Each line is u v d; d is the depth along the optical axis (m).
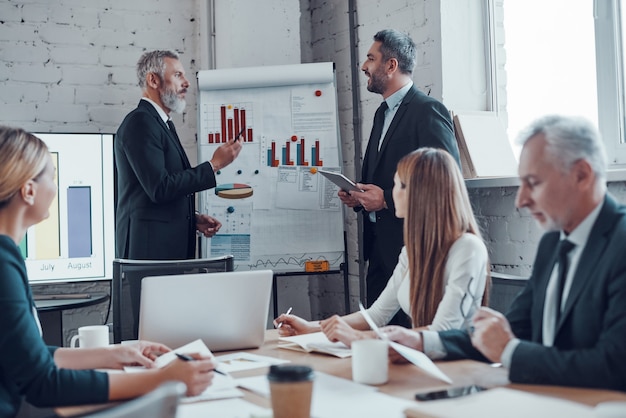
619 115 2.62
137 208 3.01
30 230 3.21
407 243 1.91
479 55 3.19
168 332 1.69
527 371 1.27
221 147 3.10
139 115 2.99
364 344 1.36
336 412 1.15
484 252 1.85
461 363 1.50
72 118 3.48
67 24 3.48
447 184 1.88
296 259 3.34
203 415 1.16
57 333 2.98
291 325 2.00
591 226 1.33
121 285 2.23
